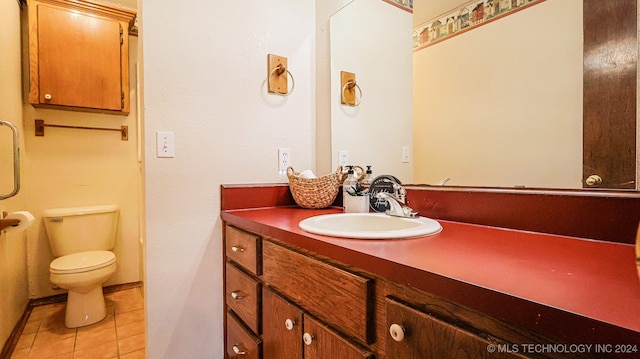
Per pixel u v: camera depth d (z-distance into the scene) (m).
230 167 1.51
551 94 0.89
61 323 2.12
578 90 0.84
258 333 1.15
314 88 1.78
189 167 1.41
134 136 2.73
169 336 1.39
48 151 2.41
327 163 1.70
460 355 0.51
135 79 2.73
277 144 1.64
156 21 1.33
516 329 0.45
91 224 2.37
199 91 1.42
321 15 1.74
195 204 1.43
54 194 2.43
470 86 1.10
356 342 0.73
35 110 2.35
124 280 2.74
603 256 0.65
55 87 2.20
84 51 2.30
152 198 1.34
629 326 0.35
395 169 1.38
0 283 1.70
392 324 0.62
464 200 1.08
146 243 1.33
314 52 1.78
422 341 0.56
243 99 1.54
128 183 2.72
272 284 1.06
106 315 2.24
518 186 0.96
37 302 2.38
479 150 1.07
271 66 1.61
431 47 1.24
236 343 1.34
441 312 0.55
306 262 0.88
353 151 1.57
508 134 0.99
